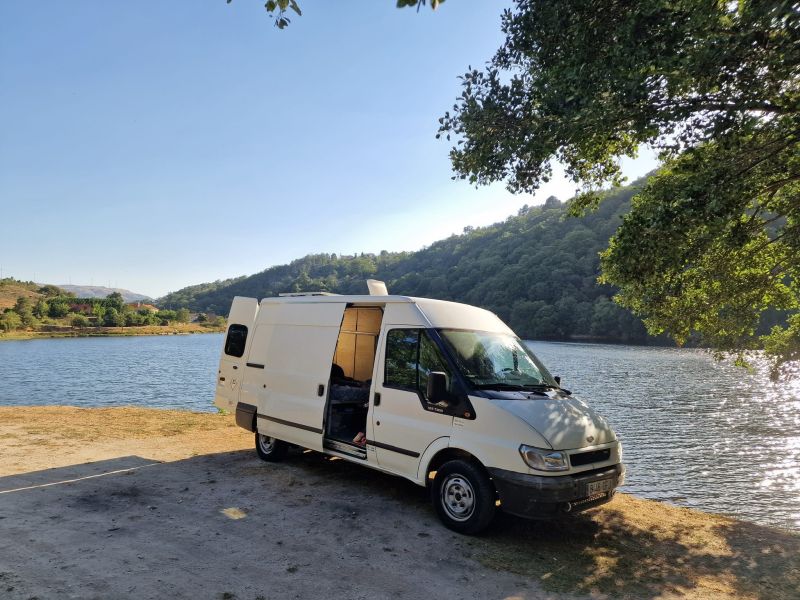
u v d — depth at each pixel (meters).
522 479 4.74
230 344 8.77
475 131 7.81
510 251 147.75
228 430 11.05
